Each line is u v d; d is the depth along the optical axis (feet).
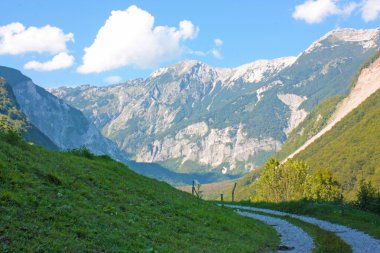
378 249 105.70
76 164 112.78
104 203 87.20
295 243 114.32
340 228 151.23
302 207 219.82
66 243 59.47
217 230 105.60
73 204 76.13
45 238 58.59
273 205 250.57
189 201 134.62
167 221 94.84
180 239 84.33
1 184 70.49
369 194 240.73
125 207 91.30
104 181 106.73
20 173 78.69
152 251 68.64
